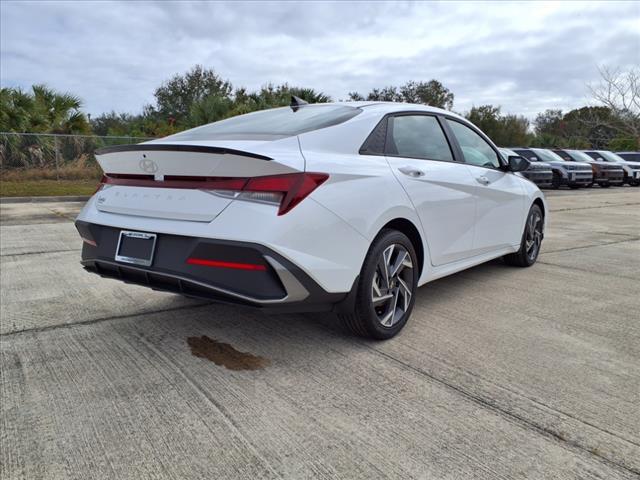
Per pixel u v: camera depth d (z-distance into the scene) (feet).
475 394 7.80
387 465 6.06
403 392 7.86
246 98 66.59
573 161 63.10
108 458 6.20
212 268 7.98
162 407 7.41
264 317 11.41
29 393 7.82
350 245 8.66
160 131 67.46
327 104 11.37
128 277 9.37
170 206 8.45
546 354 9.35
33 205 36.86
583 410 7.33
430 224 10.89
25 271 15.83
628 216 32.40
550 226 27.40
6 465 6.06
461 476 5.86
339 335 10.30
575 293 13.52
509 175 15.01
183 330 10.60
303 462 6.12
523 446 6.44
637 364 8.94
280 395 7.77
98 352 9.44
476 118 152.25
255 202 7.80
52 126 57.41
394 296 10.03
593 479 5.82
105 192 9.83
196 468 6.01
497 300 12.83
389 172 9.81
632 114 103.65
